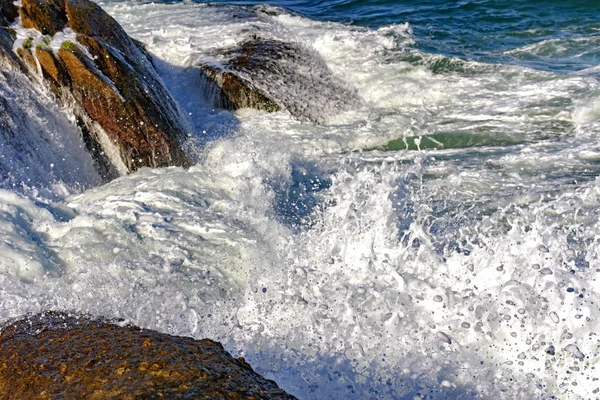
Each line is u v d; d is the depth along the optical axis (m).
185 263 5.62
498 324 4.62
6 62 8.07
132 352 4.07
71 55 8.24
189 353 4.10
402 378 4.39
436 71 12.20
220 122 10.56
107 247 5.71
